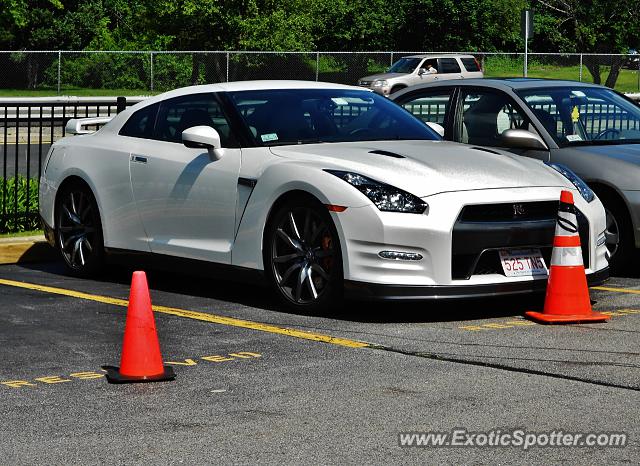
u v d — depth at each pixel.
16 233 12.20
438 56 43.12
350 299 8.40
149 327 6.75
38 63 39.56
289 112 9.52
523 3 55.25
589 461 5.18
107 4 62.56
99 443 5.47
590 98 11.30
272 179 8.80
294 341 7.78
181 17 49.53
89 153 10.33
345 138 9.45
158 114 10.02
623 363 7.08
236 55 41.09
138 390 6.48
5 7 56.09
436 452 5.31
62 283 10.22
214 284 10.12
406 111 10.13
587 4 59.59
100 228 10.24
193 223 9.43
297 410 6.04
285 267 8.86
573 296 8.39
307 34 50.38
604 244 9.17
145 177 9.78
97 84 39.84
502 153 9.30
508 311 8.83
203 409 6.07
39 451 5.36
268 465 5.14
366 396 6.31
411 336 7.91
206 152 9.41
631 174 10.30
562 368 6.95
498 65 45.12
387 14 53.59
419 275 8.23
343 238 8.34
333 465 5.13
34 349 7.57
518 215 8.49
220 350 7.51
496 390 6.43
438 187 8.37
